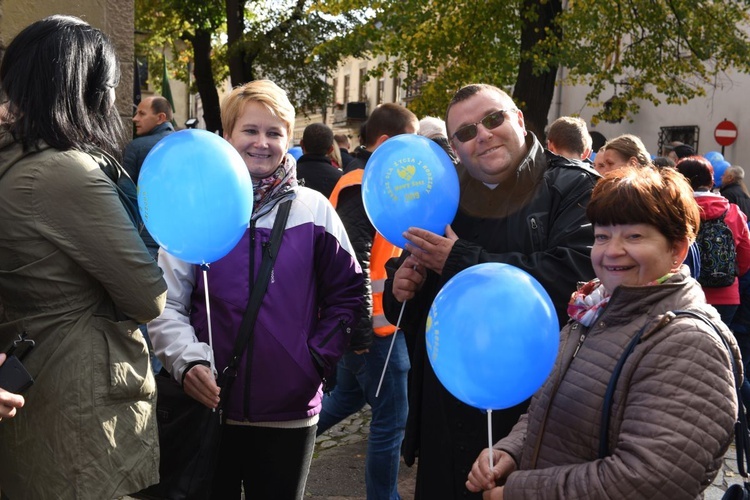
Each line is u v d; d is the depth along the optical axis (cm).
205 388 265
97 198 224
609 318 192
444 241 262
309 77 2220
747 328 636
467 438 264
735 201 776
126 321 237
